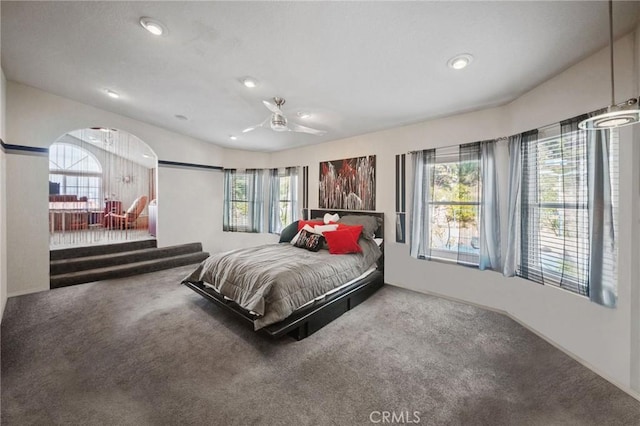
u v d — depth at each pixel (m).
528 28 1.76
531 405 1.69
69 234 5.67
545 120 2.47
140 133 4.54
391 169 4.05
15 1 1.88
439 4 1.59
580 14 1.62
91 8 1.92
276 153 5.85
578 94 2.14
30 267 3.49
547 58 2.10
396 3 1.60
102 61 2.66
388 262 4.10
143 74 2.86
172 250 4.99
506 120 2.99
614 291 1.86
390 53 2.13
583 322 2.11
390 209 4.07
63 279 3.74
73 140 7.12
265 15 1.79
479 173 3.12
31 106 3.44
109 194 7.41
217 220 5.76
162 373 1.97
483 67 2.27
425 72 2.39
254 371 2.01
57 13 2.00
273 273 2.53
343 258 3.26
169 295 3.51
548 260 2.43
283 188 5.63
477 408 1.67
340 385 1.87
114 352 2.22
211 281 3.07
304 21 1.82
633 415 1.61
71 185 7.13
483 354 2.24
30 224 3.48
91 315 2.90
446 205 3.44
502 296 3.03
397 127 3.96
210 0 1.70
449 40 1.93
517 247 2.73
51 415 1.58
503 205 3.02
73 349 2.25
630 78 1.77
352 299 3.20
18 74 3.08
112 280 4.07
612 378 1.88
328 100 3.05
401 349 2.32
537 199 2.54
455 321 2.85
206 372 1.99
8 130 3.29
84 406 1.65
